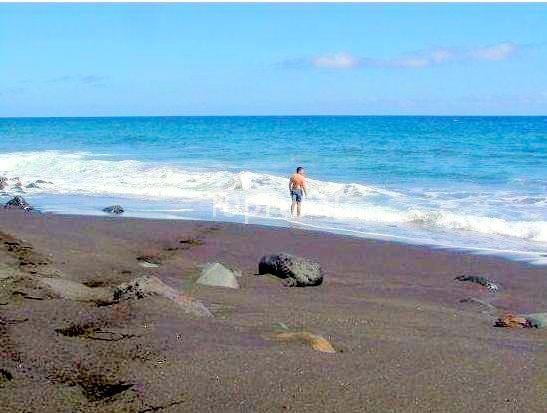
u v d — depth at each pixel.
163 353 5.08
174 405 4.20
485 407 4.52
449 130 82.69
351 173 33.09
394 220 19.09
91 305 6.49
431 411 4.37
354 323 7.09
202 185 27.48
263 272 10.98
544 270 12.80
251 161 40.19
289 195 24.31
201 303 7.05
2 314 5.80
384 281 11.65
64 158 42.25
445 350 5.90
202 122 135.38
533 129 83.56
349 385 4.70
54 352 4.97
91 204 22.47
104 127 107.81
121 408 4.13
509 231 17.14
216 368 4.81
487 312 9.38
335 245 14.98
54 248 10.73
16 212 18.48
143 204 22.56
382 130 84.44
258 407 4.22
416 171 33.66
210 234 15.72
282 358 5.12
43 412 4.02
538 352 6.29
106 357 4.96
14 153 48.56
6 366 4.63
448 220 18.34
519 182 28.45
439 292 10.79
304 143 57.53
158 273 9.95
